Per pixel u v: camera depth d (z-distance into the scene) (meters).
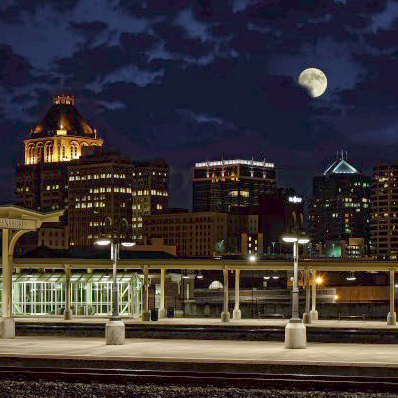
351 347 65.88
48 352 59.66
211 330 90.25
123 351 60.66
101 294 131.25
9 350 61.72
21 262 115.69
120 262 115.06
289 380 46.09
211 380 47.62
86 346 66.12
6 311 75.75
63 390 46.91
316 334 89.19
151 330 93.81
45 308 132.88
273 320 120.62
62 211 75.81
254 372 50.44
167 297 163.12
